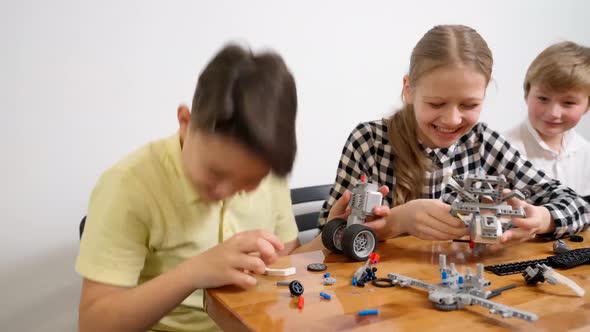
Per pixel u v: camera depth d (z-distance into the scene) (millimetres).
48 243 1172
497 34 1955
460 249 787
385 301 564
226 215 851
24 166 1116
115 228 702
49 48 1106
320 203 1588
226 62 571
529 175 1081
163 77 1261
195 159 598
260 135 520
